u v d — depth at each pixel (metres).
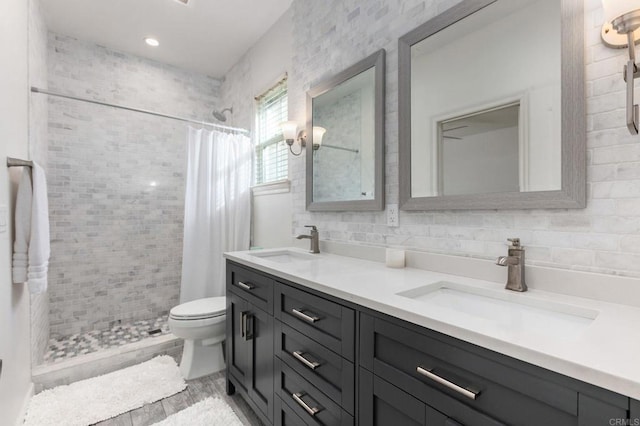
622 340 0.64
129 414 1.66
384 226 1.64
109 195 2.96
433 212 1.41
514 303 1.01
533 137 1.08
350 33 1.83
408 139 1.48
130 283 3.05
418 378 0.81
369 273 1.32
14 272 1.48
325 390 1.12
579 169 0.97
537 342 0.63
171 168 3.31
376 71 1.63
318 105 2.07
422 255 1.41
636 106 0.85
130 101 3.11
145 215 3.15
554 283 1.02
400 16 1.54
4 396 1.35
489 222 1.21
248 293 1.65
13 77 1.56
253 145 2.97
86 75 2.89
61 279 2.72
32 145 2.01
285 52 2.47
